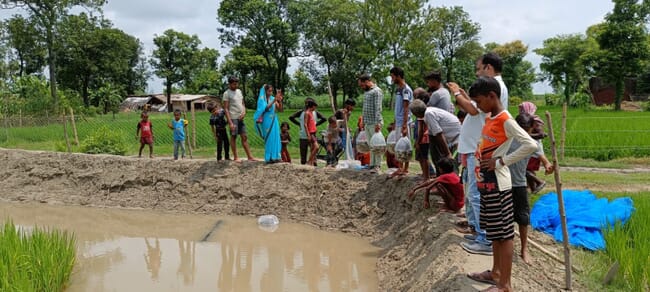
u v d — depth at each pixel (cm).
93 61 6281
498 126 400
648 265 470
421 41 4794
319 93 6450
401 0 4691
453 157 742
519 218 499
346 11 5544
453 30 6994
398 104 836
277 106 1081
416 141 787
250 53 5875
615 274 477
